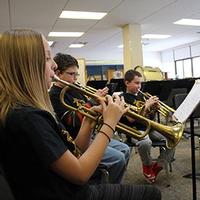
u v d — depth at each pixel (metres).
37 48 0.86
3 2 4.08
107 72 10.47
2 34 0.87
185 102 1.60
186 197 2.09
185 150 3.39
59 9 4.64
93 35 7.14
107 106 0.99
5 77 0.83
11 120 0.75
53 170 0.77
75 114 1.45
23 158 0.76
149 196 1.02
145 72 5.16
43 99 0.86
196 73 9.56
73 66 1.76
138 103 2.31
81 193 0.86
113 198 0.97
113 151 1.72
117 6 4.65
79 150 1.04
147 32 7.15
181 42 9.27
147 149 2.33
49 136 0.76
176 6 4.82
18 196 0.78
